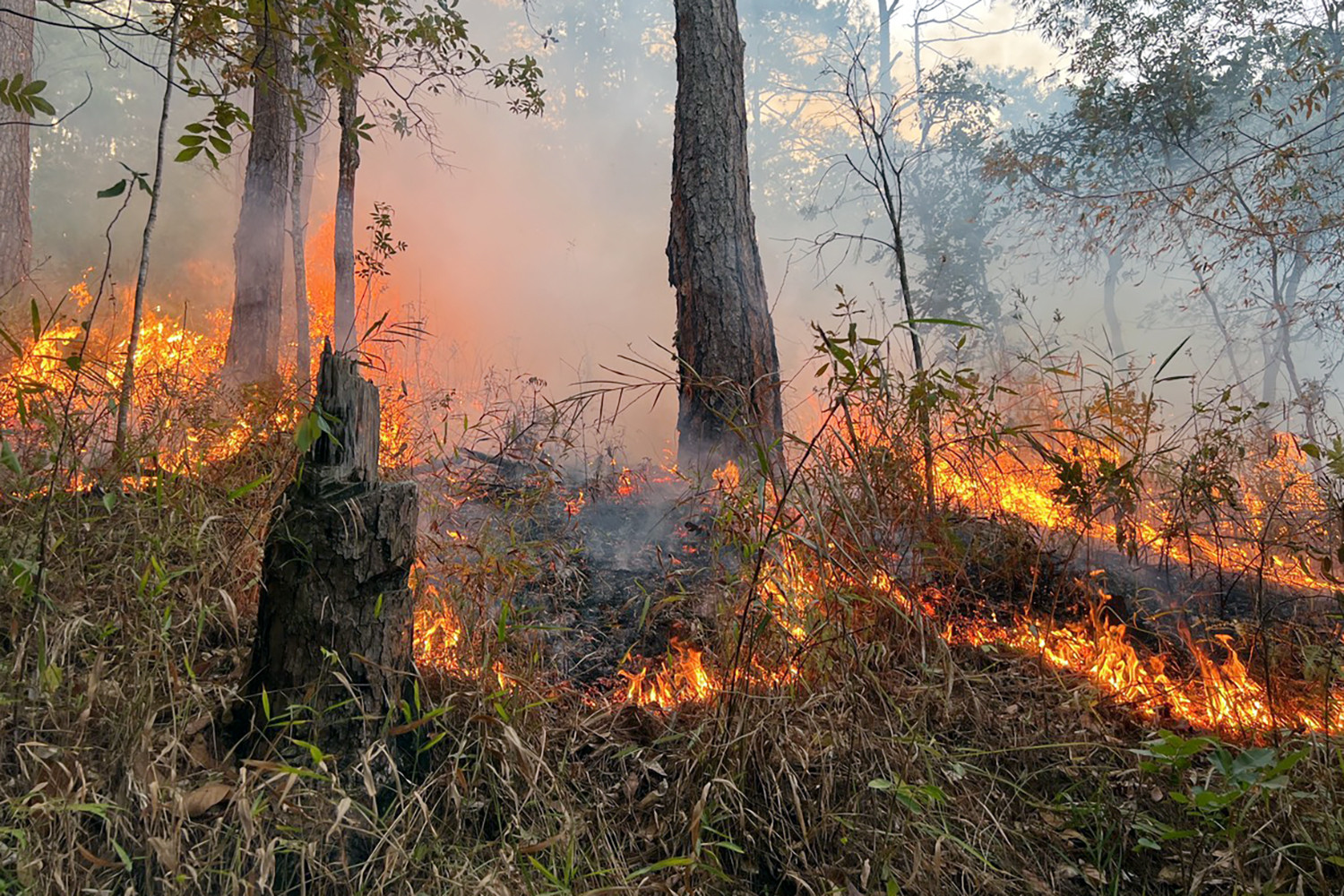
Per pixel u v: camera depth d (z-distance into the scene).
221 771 2.11
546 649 3.18
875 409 3.52
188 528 2.74
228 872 1.82
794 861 2.28
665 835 2.33
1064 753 2.76
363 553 2.23
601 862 2.18
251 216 7.11
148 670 2.21
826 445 3.38
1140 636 3.61
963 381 3.48
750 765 2.44
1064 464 3.57
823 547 2.72
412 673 2.38
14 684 2.07
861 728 2.47
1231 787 2.30
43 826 1.85
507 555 3.36
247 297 7.05
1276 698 3.02
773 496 2.90
